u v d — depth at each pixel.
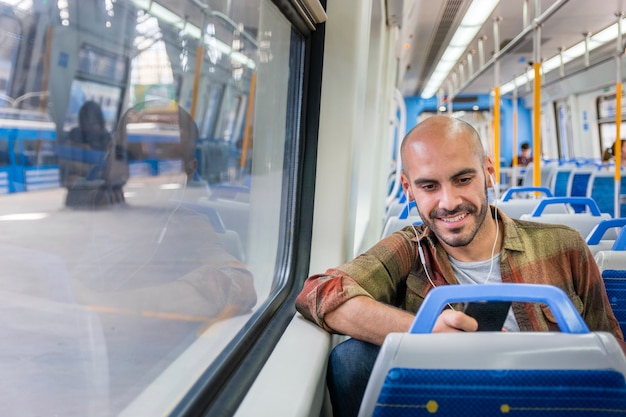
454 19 5.80
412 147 1.27
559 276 1.33
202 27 1.34
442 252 1.39
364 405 0.76
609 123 8.62
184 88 1.24
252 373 1.15
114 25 0.93
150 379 0.98
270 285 1.82
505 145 14.50
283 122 1.97
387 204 5.68
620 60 5.06
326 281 1.34
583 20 5.81
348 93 2.00
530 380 0.73
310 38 1.98
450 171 1.22
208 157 1.47
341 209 2.01
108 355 0.95
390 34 4.88
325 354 1.28
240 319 1.43
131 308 1.03
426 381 0.74
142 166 1.07
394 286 1.44
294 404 0.99
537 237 1.36
